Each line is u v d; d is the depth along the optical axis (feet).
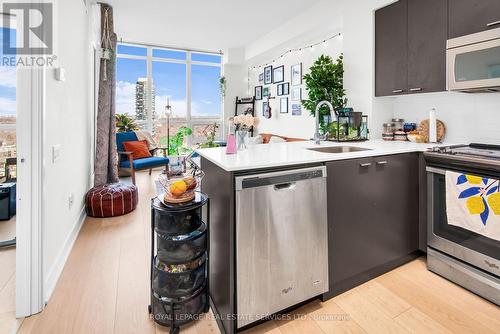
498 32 6.23
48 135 6.31
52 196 6.57
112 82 13.79
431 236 6.91
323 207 5.57
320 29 13.62
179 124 22.75
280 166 5.12
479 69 6.63
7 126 12.16
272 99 19.67
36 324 5.17
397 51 8.87
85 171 11.70
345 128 9.13
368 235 6.41
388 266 6.98
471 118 7.99
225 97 23.00
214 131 23.68
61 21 7.50
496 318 5.32
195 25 16.55
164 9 14.23
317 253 5.57
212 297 5.94
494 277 5.72
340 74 10.85
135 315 5.44
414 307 5.67
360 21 10.09
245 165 4.79
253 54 19.93
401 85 8.79
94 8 13.39
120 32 17.98
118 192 11.06
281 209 5.07
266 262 4.99
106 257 7.71
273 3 13.46
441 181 6.69
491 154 6.25
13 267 7.17
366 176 6.27
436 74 7.82
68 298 5.91
